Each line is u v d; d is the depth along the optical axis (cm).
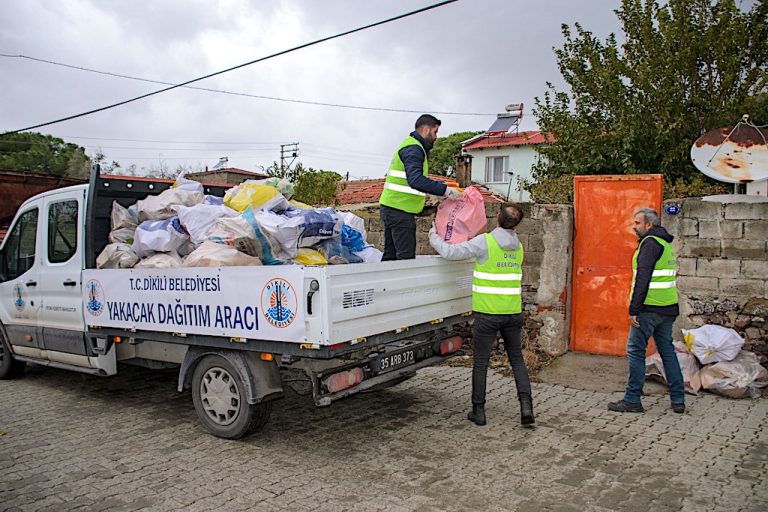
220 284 465
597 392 607
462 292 571
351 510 370
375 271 446
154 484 414
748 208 620
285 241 488
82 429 534
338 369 443
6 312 699
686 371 598
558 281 711
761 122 948
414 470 429
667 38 991
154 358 563
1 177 1214
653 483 400
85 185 599
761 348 619
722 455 444
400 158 534
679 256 656
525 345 730
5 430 534
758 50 987
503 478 412
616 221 703
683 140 934
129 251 560
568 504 373
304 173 2247
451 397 610
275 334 430
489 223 759
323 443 488
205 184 694
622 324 705
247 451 473
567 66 1134
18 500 392
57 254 626
